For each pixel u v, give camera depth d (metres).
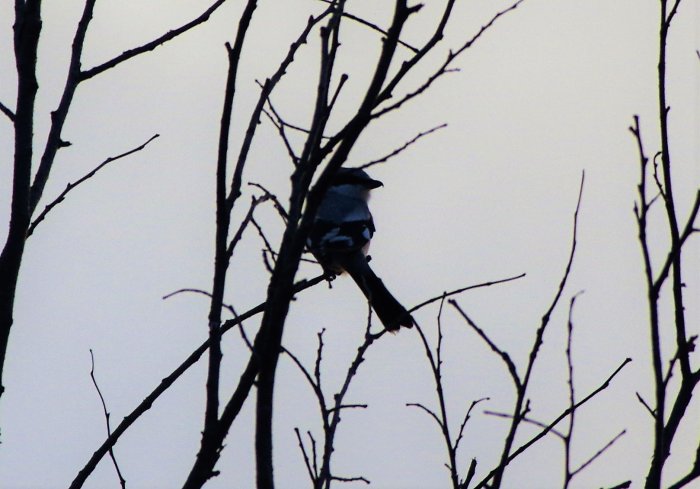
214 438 5.79
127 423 7.20
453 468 6.33
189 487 5.71
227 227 6.39
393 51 5.48
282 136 6.40
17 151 7.05
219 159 6.52
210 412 5.89
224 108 6.59
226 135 6.56
